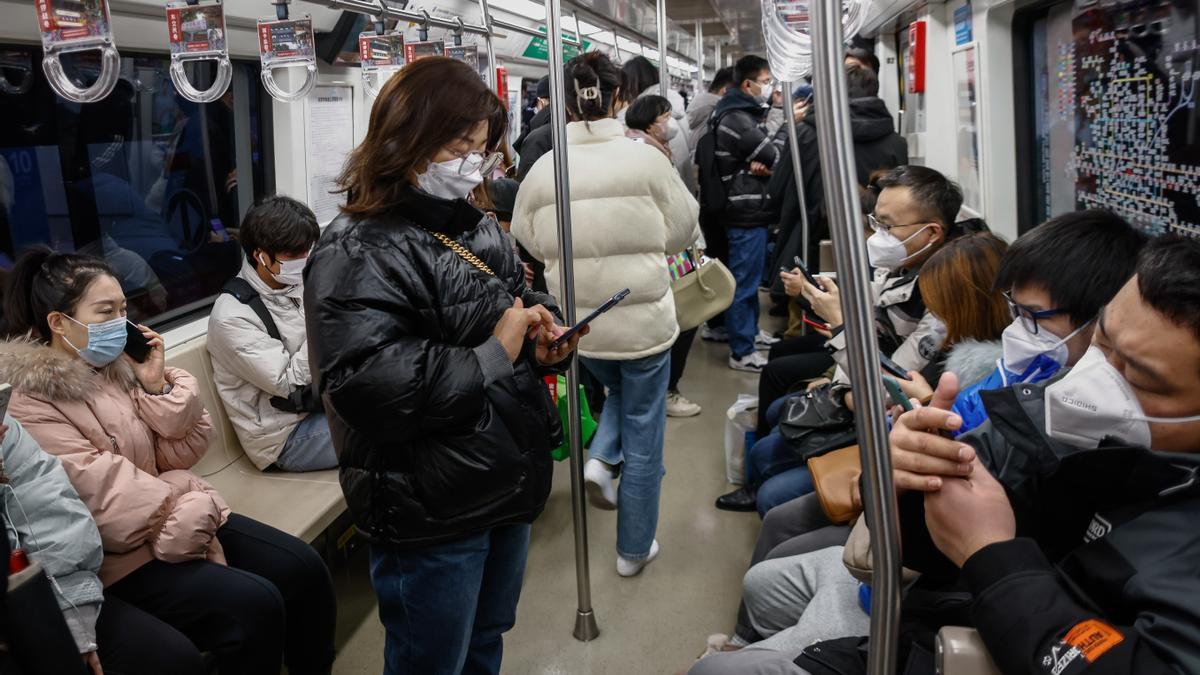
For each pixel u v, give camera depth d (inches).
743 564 118.2
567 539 126.6
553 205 100.7
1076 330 57.3
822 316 94.7
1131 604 38.9
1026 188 113.2
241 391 105.7
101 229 108.0
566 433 128.3
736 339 206.2
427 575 66.7
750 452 118.7
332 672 96.4
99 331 77.0
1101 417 41.4
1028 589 38.9
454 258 65.2
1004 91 111.3
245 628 76.2
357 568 118.9
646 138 160.6
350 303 60.1
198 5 84.4
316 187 143.7
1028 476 50.1
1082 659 36.2
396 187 63.2
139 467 80.6
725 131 193.6
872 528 36.4
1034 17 108.1
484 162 69.6
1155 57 77.3
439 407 61.0
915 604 55.8
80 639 64.8
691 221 106.6
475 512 64.6
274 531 88.1
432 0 153.3
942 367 80.7
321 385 61.1
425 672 70.3
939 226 96.0
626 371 105.8
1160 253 39.9
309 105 138.6
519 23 210.1
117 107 108.4
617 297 73.4
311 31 98.5
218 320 103.1
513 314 65.5
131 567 75.6
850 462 85.6
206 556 80.5
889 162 153.9
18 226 96.8
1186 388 39.5
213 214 127.6
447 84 62.5
